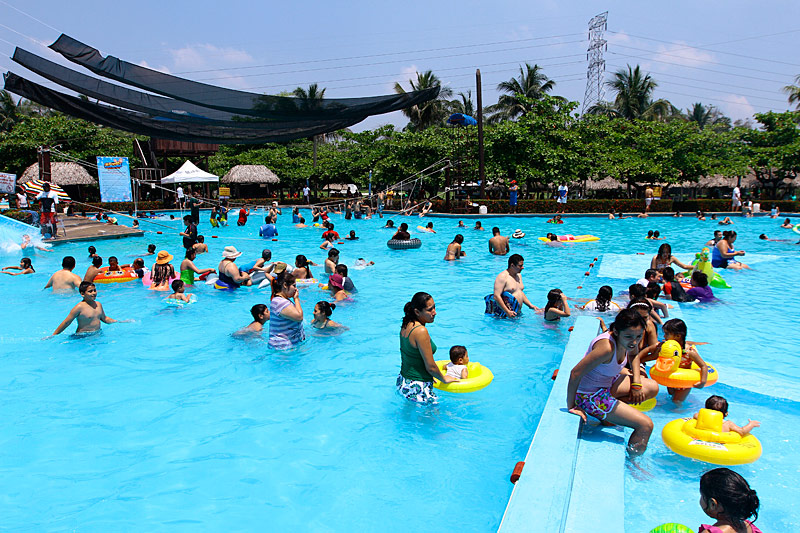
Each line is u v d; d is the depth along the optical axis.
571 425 4.29
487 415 5.63
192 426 5.42
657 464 4.45
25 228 19.30
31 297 10.92
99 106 10.97
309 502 4.14
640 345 5.89
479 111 32.53
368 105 10.79
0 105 61.84
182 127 12.07
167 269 11.98
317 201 47.00
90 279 12.01
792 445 4.75
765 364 6.98
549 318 9.07
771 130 41.47
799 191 46.91
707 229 25.66
